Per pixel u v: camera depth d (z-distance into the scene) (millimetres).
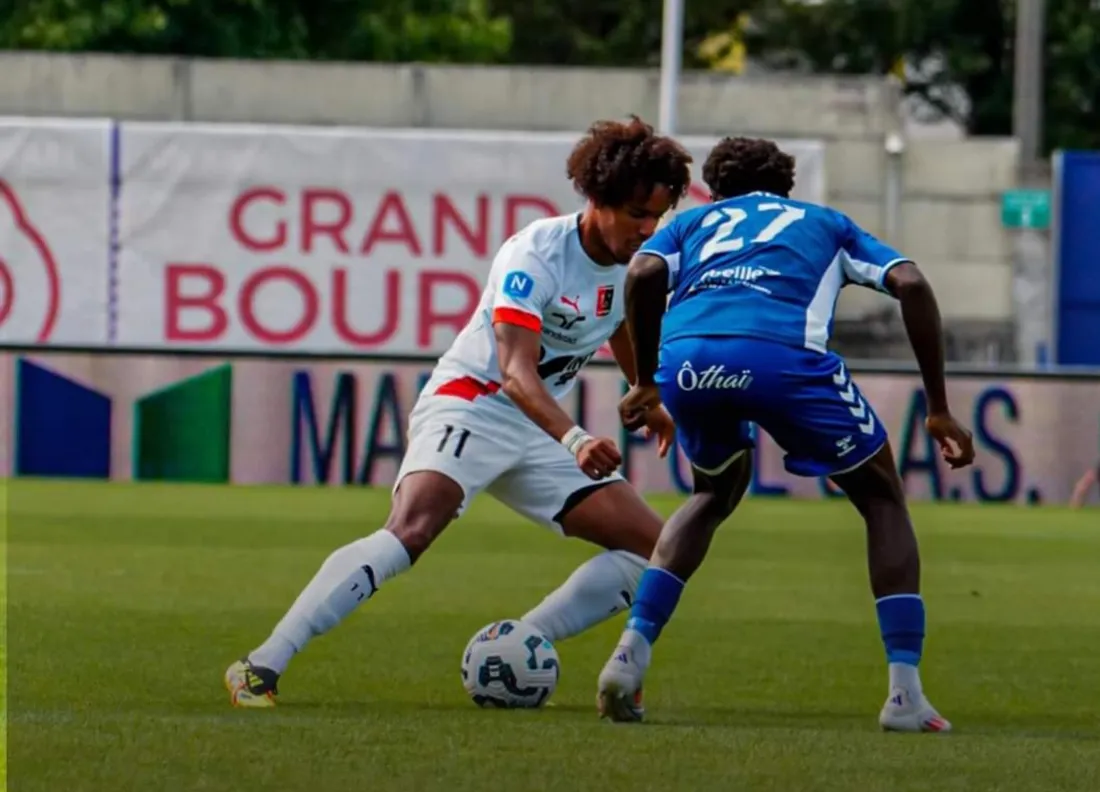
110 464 67562
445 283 76062
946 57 140625
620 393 66750
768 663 26891
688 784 16469
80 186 75625
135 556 41906
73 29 106375
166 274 75812
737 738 19094
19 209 75625
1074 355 82125
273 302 75938
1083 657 28203
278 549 44125
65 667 24672
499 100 87125
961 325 90500
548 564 42406
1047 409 67312
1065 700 23688
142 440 67500
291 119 87062
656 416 21719
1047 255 90625
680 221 20672
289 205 75812
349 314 76000
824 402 19844
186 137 75625
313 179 75812
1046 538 52688
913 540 20281
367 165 75750
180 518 52500
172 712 20672
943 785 16641
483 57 122438
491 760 17500
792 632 30719
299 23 112625
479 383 21719
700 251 20391
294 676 24453
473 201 75875
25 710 20766
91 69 87000
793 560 44500
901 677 20062
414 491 21453
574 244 21141
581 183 20922
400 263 75938
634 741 18781
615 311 21656
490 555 44562
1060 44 137250
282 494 62625
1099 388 67312
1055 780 16969
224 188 75812
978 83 143500
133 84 87062
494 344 21641
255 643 27641
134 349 67375
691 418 20312
